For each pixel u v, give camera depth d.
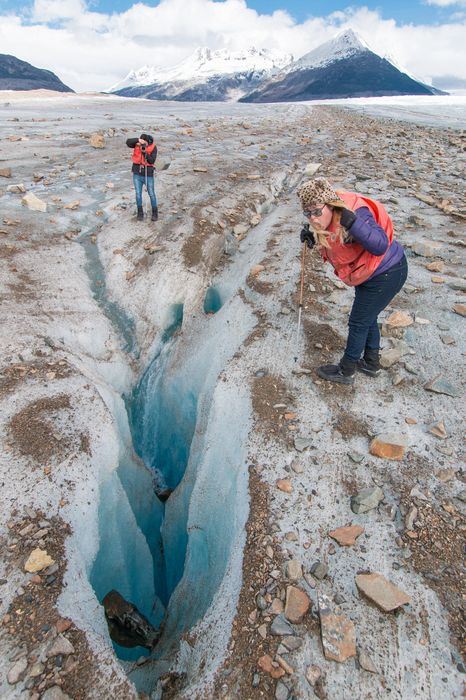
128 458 5.11
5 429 4.16
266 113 25.31
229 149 14.05
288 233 8.04
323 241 3.50
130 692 2.70
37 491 3.70
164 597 4.86
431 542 3.26
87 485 3.93
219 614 3.12
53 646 2.77
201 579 3.93
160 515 5.41
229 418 4.66
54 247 7.59
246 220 9.09
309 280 6.53
